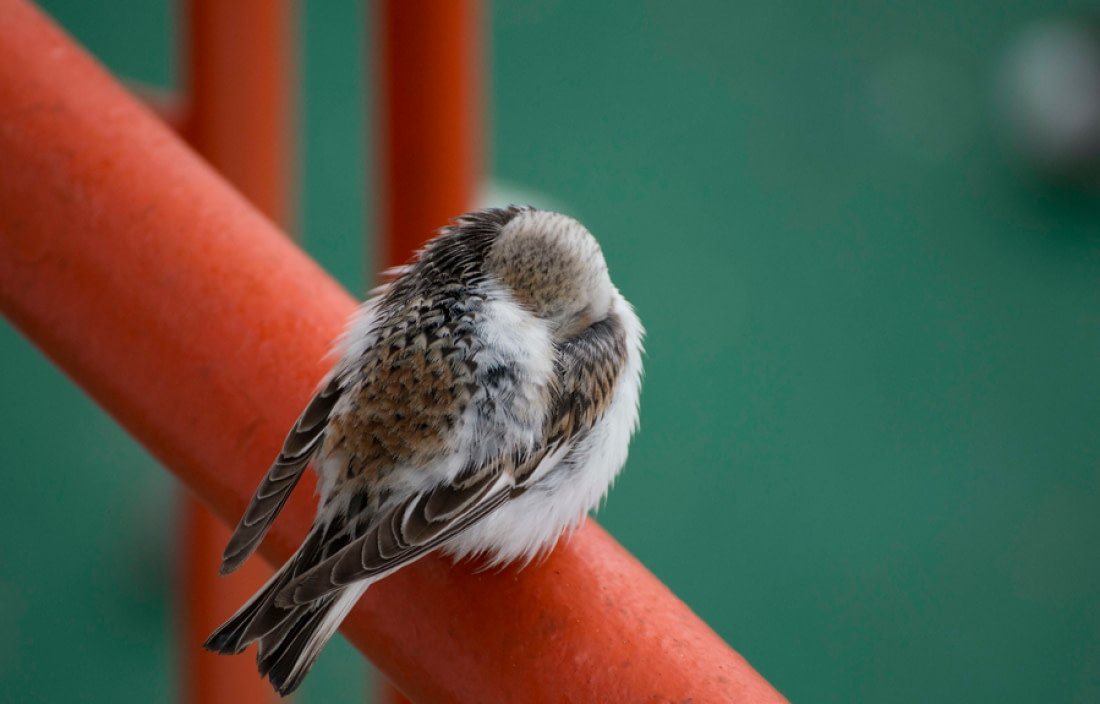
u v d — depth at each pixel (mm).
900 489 16719
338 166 19125
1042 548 16281
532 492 3867
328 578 2982
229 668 5434
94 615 14812
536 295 4023
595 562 2955
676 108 20328
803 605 15672
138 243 2930
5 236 2936
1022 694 15328
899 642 15523
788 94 20469
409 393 3488
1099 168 18891
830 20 21000
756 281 18609
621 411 4301
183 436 2936
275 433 2895
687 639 2736
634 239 18859
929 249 18953
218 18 5156
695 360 17812
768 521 16422
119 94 3115
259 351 2938
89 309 2936
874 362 17969
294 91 11352
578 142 19859
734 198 19359
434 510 3256
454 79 4992
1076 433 17328
